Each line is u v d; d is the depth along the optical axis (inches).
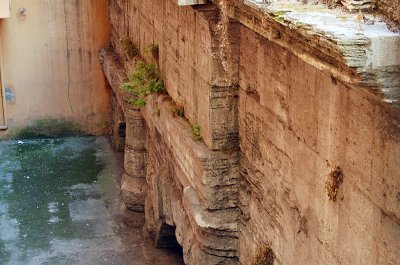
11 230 692.7
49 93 900.0
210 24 435.5
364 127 296.5
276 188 398.9
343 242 321.7
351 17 263.4
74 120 905.5
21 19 880.9
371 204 295.4
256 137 422.9
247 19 349.4
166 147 568.1
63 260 642.2
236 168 451.8
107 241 668.1
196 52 474.0
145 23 635.5
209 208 456.1
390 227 283.7
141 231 680.4
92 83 902.4
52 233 685.9
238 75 443.2
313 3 292.4
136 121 697.6
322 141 336.5
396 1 250.8
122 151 850.8
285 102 378.9
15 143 882.1
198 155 453.4
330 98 325.1
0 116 896.3
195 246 477.7
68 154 852.6
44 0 880.9
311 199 353.4
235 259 463.8
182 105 522.0
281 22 281.7
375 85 246.1
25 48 887.7
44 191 765.9
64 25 888.3
